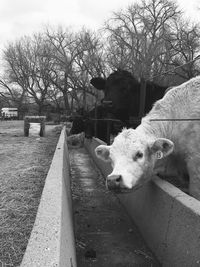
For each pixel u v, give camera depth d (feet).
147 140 6.26
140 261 5.82
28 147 15.72
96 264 5.75
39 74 66.23
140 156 6.06
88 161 15.55
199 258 4.29
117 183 5.64
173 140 6.95
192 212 4.66
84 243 6.56
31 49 73.05
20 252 4.59
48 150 14.65
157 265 5.66
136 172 5.95
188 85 7.16
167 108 7.18
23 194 7.15
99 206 8.79
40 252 3.27
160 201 5.90
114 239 6.73
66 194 6.38
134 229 7.22
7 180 8.47
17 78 69.26
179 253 4.85
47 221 3.98
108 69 51.57
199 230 4.39
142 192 7.00
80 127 21.30
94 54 53.01
